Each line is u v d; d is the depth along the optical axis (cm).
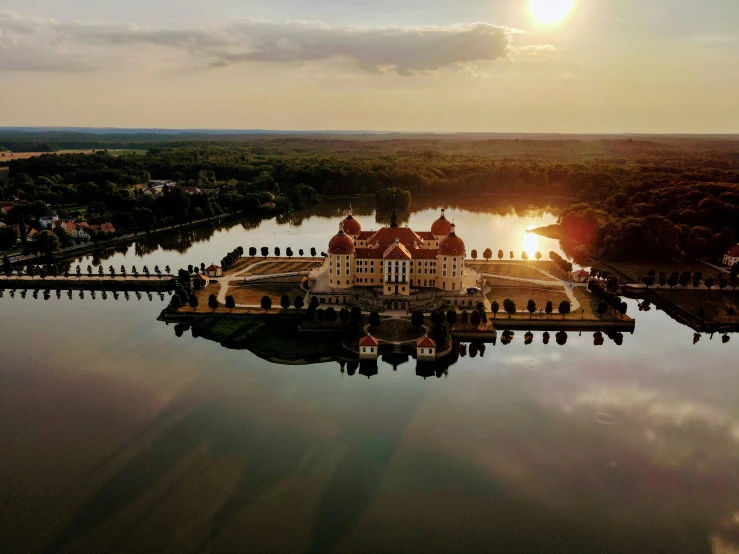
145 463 13488
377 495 12475
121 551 10888
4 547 10962
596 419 15500
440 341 19738
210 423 15162
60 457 13700
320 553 10894
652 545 11250
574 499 12469
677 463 13650
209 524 11588
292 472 13188
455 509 12112
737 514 12062
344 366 18775
